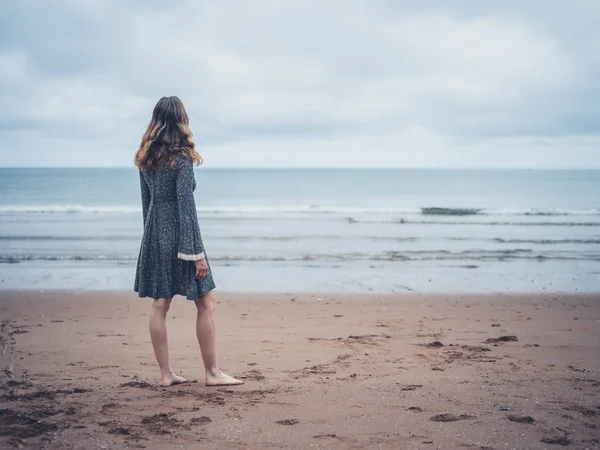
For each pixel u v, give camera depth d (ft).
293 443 9.37
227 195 169.17
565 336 21.15
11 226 71.26
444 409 11.30
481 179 321.52
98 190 182.39
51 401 11.55
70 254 48.47
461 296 32.35
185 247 12.37
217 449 9.05
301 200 147.13
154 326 12.96
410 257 48.47
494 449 9.18
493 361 16.34
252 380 13.89
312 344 19.26
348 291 33.83
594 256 49.75
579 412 11.15
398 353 17.62
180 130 12.64
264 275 39.50
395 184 247.50
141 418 10.48
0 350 17.71
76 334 20.85
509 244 57.52
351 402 11.76
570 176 386.32
